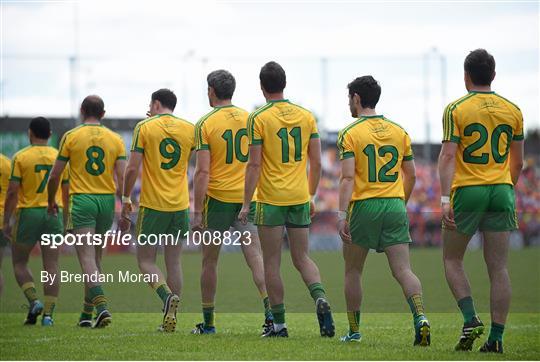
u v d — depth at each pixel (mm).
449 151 27859
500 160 28188
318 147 31297
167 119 34406
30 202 38750
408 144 29672
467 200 28016
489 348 27688
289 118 30594
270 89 30781
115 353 27406
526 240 112375
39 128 39000
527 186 127562
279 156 30422
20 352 27969
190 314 42250
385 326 37094
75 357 26750
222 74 33281
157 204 34156
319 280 30688
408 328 36031
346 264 29953
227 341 30000
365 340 30906
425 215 101188
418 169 118438
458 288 28109
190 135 34625
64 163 35812
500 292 27844
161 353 27234
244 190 30547
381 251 29312
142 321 38781
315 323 37875
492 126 28016
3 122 109375
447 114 27984
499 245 28094
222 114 33031
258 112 30438
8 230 38938
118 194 36781
